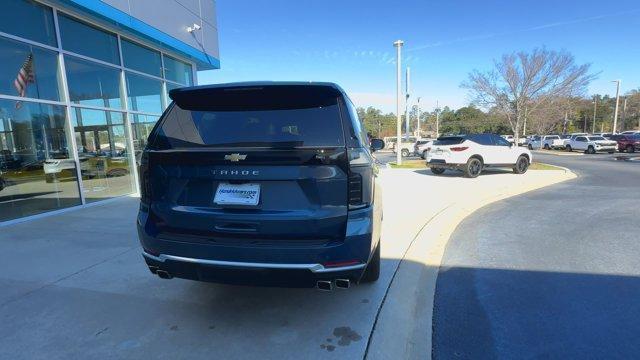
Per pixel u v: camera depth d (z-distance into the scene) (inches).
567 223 272.7
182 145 116.8
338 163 106.7
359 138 119.0
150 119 451.8
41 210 308.3
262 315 130.4
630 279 167.6
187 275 115.1
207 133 117.0
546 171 639.1
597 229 253.9
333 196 107.0
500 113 996.6
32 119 306.3
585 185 477.4
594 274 174.1
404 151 1348.4
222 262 107.6
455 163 559.8
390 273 168.4
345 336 117.8
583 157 1101.7
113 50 389.4
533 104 925.8
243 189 110.0
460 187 455.5
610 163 842.2
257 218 107.3
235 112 119.3
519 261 193.9
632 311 137.9
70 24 340.2
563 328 127.1
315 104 116.8
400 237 229.0
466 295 154.3
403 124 3061.0
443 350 115.9
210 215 110.7
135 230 242.8
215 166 110.5
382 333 119.6
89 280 159.9
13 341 115.3
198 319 127.9
